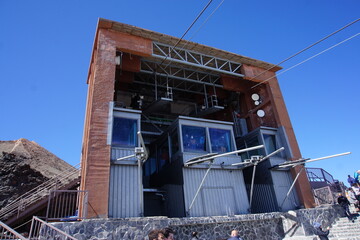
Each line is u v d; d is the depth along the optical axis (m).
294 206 15.88
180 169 14.03
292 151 17.33
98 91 13.15
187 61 17.44
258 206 16.50
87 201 10.47
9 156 26.94
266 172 16.61
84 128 17.38
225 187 14.53
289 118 18.70
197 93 21.73
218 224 12.14
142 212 11.52
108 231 9.36
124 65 16.53
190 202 13.21
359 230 12.53
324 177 20.14
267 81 19.41
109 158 11.88
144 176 19.05
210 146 15.21
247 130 20.22
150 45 15.81
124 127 13.52
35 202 12.15
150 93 22.09
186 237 11.07
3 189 22.53
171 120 22.25
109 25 14.83
